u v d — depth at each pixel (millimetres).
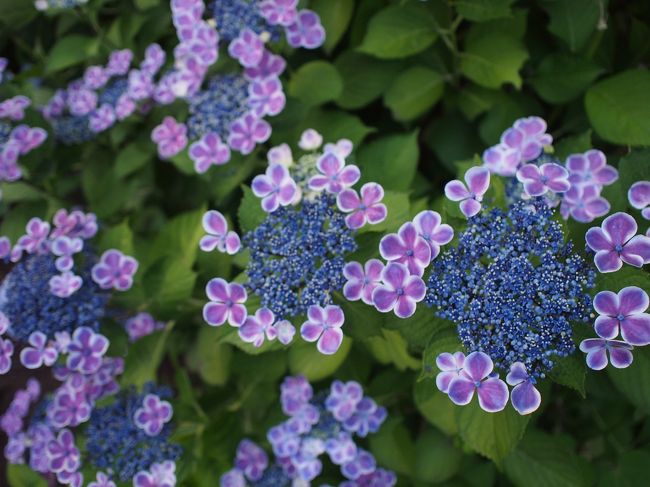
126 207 769
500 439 383
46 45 814
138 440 526
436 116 682
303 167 467
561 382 365
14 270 521
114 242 566
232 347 621
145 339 550
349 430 534
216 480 576
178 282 528
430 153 682
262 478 576
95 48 691
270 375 596
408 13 563
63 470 521
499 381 355
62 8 666
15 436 590
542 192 381
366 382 590
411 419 632
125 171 655
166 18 687
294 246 408
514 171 438
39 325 497
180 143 582
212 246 428
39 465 547
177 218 583
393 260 376
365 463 539
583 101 597
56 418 523
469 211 378
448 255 379
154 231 754
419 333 393
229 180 579
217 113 543
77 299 513
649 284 359
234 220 667
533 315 362
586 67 562
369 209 404
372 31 565
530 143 438
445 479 561
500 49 558
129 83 625
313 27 548
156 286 531
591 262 374
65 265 504
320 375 549
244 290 408
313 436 535
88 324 513
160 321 566
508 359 362
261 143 583
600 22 551
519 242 372
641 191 391
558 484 518
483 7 535
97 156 724
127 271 528
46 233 516
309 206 418
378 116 685
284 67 554
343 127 583
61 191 767
